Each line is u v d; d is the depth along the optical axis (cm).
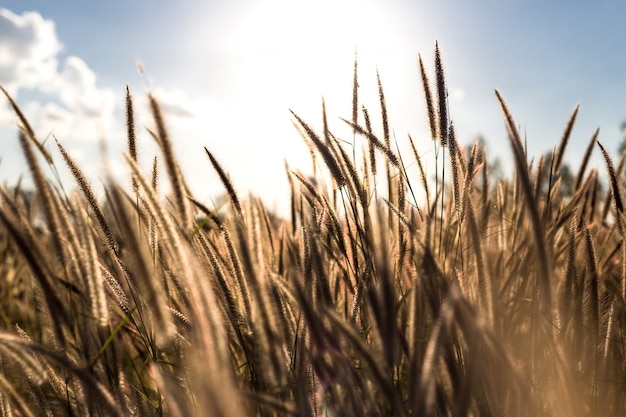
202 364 34
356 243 74
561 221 81
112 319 68
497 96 53
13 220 41
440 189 74
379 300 40
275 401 43
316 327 44
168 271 60
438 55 73
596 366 60
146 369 71
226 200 59
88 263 44
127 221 39
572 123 85
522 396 44
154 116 49
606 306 65
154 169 62
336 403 47
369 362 40
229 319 57
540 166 77
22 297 146
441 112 72
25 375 54
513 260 81
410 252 73
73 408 59
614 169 74
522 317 71
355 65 79
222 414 33
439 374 44
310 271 58
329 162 69
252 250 44
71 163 56
